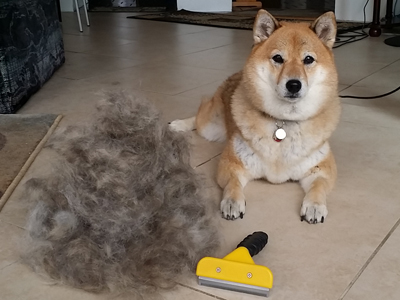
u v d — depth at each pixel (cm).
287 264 156
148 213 164
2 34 295
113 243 156
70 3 912
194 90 370
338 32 609
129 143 182
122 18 817
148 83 393
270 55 206
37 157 242
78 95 357
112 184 166
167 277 145
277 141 205
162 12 890
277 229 178
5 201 197
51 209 167
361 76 404
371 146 258
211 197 205
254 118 208
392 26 593
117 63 471
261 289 140
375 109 320
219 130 270
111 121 188
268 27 217
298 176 212
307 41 205
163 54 512
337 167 233
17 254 162
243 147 212
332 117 212
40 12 387
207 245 161
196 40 596
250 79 212
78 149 178
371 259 158
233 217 184
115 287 143
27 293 142
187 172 192
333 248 165
